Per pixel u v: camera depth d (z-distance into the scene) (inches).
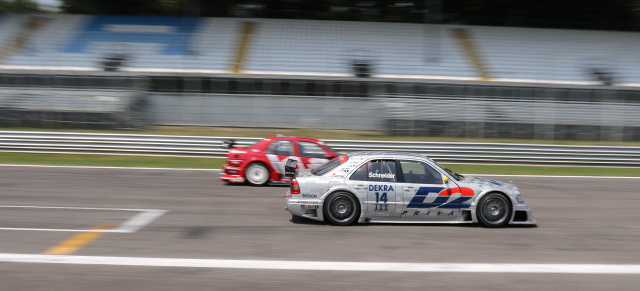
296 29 956.0
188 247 239.8
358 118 783.7
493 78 835.4
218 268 210.1
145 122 762.2
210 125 788.6
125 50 861.2
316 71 821.2
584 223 310.7
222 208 333.4
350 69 835.4
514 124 743.1
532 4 1213.1
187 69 809.5
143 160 584.1
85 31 918.4
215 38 913.5
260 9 1184.8
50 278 195.0
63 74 767.1
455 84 807.7
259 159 428.8
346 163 293.6
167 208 330.0
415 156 300.0
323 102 783.1
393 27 983.6
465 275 207.3
